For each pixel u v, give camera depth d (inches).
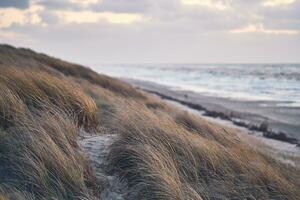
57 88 297.0
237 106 1149.1
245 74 4205.2
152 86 2166.6
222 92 1738.4
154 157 201.2
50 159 189.2
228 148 276.4
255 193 210.7
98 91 501.0
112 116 327.3
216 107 1106.1
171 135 245.1
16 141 200.2
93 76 824.9
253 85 2292.1
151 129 251.4
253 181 220.2
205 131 334.0
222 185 209.6
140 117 286.8
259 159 283.0
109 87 768.9
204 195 197.3
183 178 206.5
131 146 217.3
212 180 215.3
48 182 180.2
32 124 217.5
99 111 337.4
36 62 737.0
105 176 205.3
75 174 185.3
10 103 236.1
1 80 279.0
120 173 205.5
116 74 4549.7
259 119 879.7
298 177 267.0
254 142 474.9
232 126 743.1
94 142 249.1
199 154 231.6
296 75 3791.8
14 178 181.5
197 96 1505.9
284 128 771.4
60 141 213.5
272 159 317.4
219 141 320.5
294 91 1797.5
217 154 238.1
